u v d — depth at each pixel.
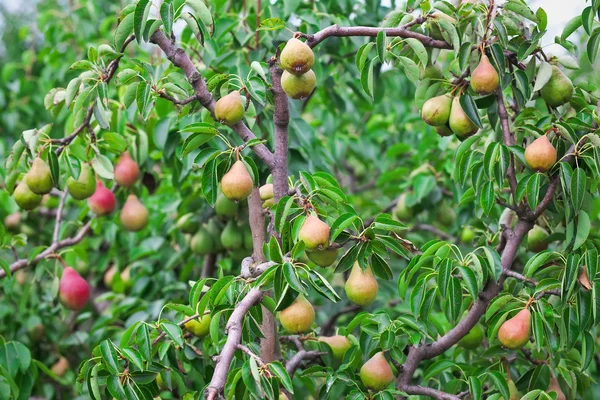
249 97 3.46
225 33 4.14
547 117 3.51
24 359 3.88
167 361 3.56
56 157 3.60
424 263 3.44
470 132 3.50
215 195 3.34
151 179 4.19
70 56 5.57
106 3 6.21
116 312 4.26
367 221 4.51
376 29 3.43
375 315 3.46
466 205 4.40
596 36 3.47
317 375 3.44
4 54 7.64
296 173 4.07
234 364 3.43
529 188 3.38
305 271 3.22
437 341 3.51
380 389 3.41
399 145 4.65
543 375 3.52
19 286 4.67
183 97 3.55
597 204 4.12
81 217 4.29
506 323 3.38
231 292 3.34
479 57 3.46
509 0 3.44
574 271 3.33
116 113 4.01
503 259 3.50
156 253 4.52
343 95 5.00
